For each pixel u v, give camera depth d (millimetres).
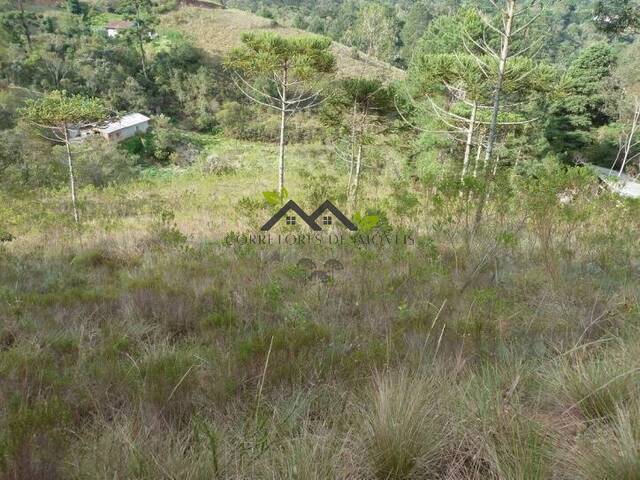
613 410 2150
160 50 53312
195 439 2139
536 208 6387
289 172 29641
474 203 6566
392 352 3131
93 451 2057
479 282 4859
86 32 53469
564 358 2705
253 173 30578
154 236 9414
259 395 2439
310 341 3576
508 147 21969
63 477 1945
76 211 13102
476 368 2773
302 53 12500
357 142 16703
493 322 3635
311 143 43344
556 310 3990
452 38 22203
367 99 15414
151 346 3541
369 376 2803
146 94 46281
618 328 3428
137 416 2365
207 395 2725
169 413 2521
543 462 1840
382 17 57438
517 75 10984
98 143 29359
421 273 5230
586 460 1805
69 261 7805
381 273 5504
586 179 7516
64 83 42250
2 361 3211
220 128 45406
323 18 90750
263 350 3320
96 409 2586
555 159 22094
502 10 8461
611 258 5602
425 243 6055
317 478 1792
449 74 12633
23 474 1880
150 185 26062
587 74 32188
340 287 5117
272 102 47125
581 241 6164
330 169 26484
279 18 88312
